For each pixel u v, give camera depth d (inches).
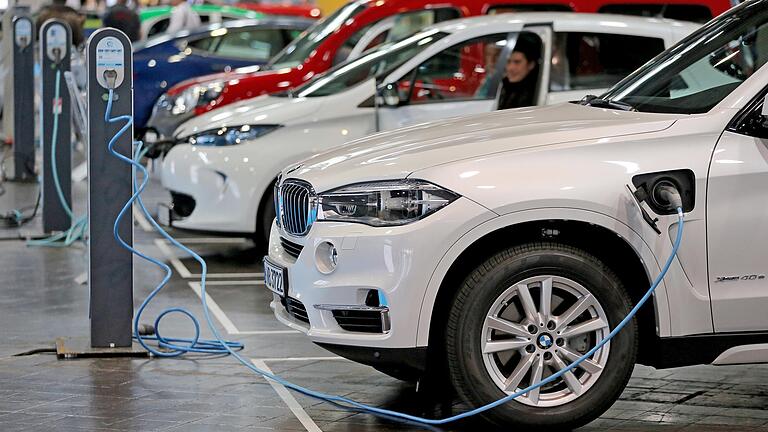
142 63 1022.4
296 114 572.4
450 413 344.8
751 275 317.4
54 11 999.6
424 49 575.8
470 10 735.7
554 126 330.0
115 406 350.9
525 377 323.6
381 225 314.7
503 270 314.3
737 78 338.6
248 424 333.7
